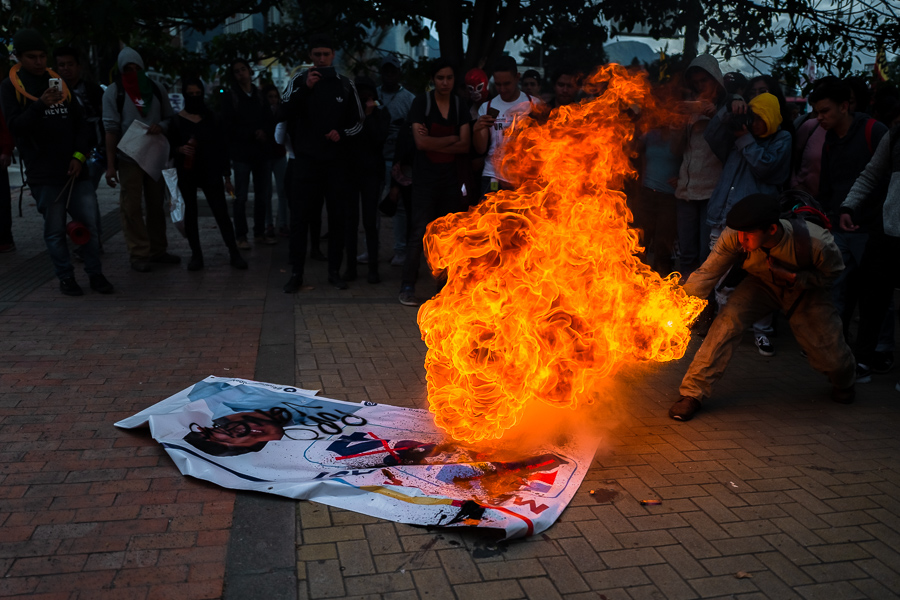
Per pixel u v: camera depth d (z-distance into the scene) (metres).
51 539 2.71
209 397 3.97
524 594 2.50
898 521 3.07
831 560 2.77
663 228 6.41
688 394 4.18
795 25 9.13
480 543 2.79
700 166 5.77
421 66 10.41
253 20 14.05
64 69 7.18
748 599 2.52
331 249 6.89
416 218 6.30
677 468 3.51
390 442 3.55
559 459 3.46
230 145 8.56
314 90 6.30
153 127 6.87
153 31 9.45
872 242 4.66
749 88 6.05
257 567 2.58
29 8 7.79
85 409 3.91
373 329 5.62
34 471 3.21
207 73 10.62
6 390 4.12
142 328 5.40
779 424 4.11
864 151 4.96
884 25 8.83
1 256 7.66
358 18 9.54
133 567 2.56
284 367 4.69
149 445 3.51
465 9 9.12
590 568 2.67
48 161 5.88
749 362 5.26
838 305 5.33
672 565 2.70
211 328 5.48
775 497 3.25
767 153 5.14
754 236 3.84
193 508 2.95
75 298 6.16
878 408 4.39
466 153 6.30
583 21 9.27
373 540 2.78
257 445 3.46
